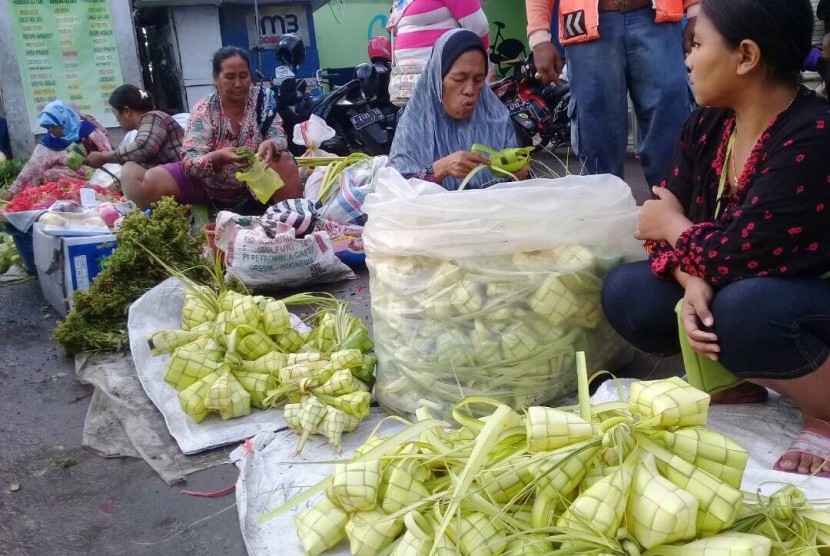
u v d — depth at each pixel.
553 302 2.19
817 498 1.71
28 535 2.03
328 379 2.40
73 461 2.39
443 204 2.20
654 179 3.51
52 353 3.35
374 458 1.72
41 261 3.83
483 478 1.55
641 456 1.50
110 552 1.94
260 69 10.02
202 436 2.39
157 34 9.91
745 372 1.92
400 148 3.03
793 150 1.77
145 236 3.35
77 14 7.29
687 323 1.96
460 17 4.60
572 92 3.50
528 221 2.18
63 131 5.49
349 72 11.26
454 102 2.94
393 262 2.30
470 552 1.49
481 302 2.19
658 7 3.20
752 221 1.81
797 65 1.85
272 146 4.56
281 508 1.71
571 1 3.31
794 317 1.79
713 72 1.89
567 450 1.47
